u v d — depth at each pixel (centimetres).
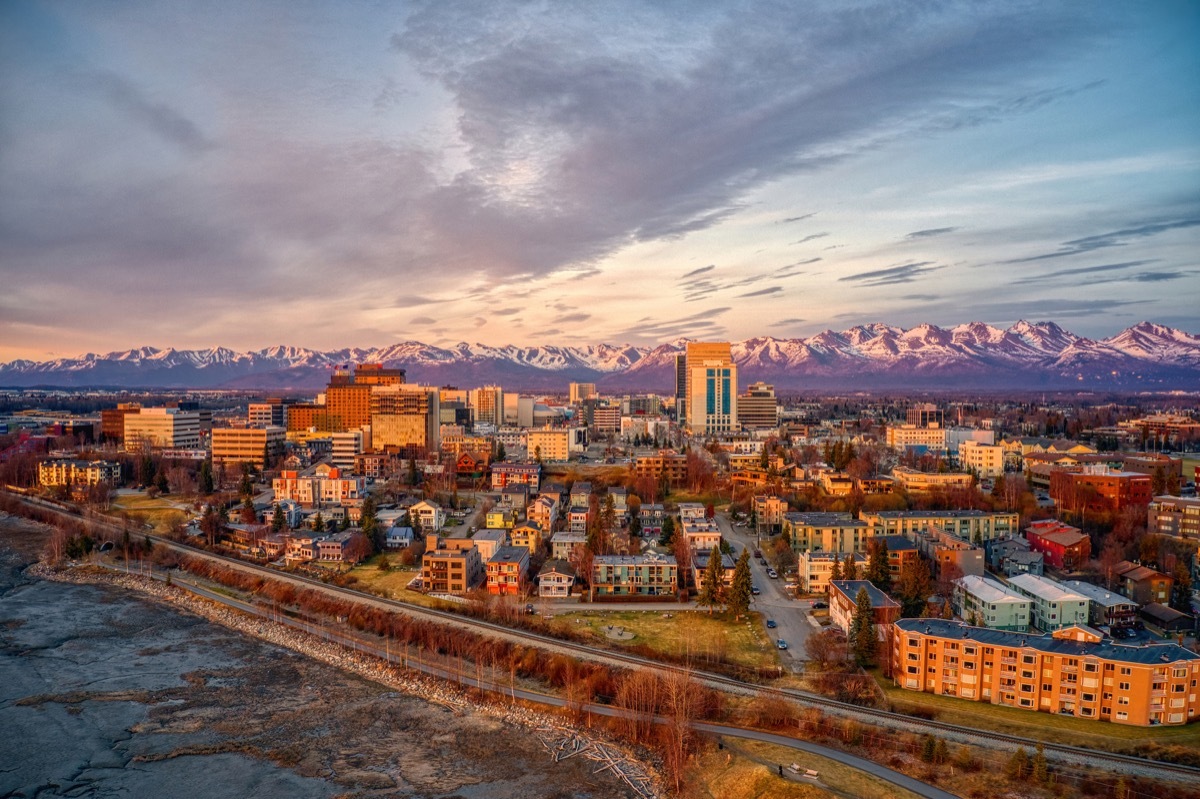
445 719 14975
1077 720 13512
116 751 13788
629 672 15675
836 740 13125
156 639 18925
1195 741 12594
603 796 12481
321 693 16088
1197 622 17025
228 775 13062
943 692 14712
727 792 12112
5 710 15212
